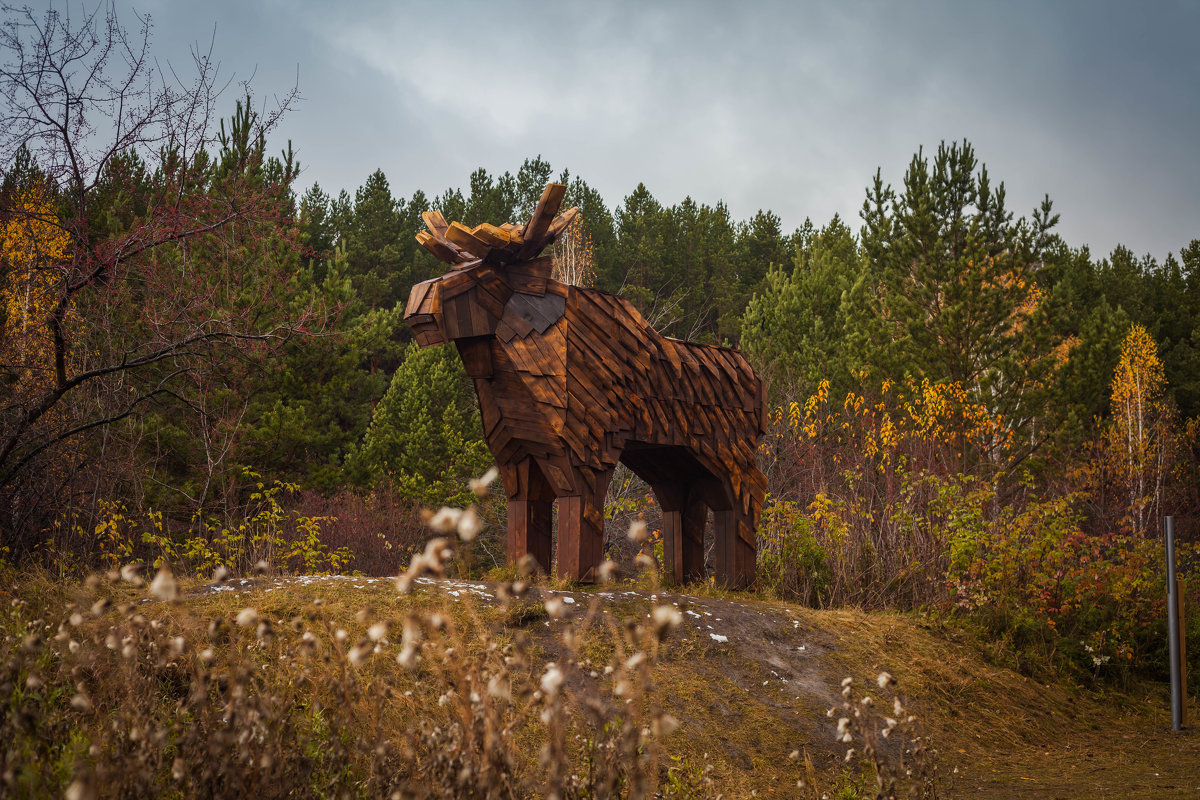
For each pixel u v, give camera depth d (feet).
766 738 20.93
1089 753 25.39
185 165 27.22
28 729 9.21
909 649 29.71
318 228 108.06
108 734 10.16
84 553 33.99
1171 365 101.35
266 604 19.22
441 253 29.25
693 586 33.17
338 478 60.44
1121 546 41.06
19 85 24.75
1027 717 27.91
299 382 61.05
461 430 75.41
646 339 31.12
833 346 77.61
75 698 9.21
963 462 50.42
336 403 68.39
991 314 61.11
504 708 9.32
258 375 55.83
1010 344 62.54
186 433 50.93
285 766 10.15
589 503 28.45
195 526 43.93
